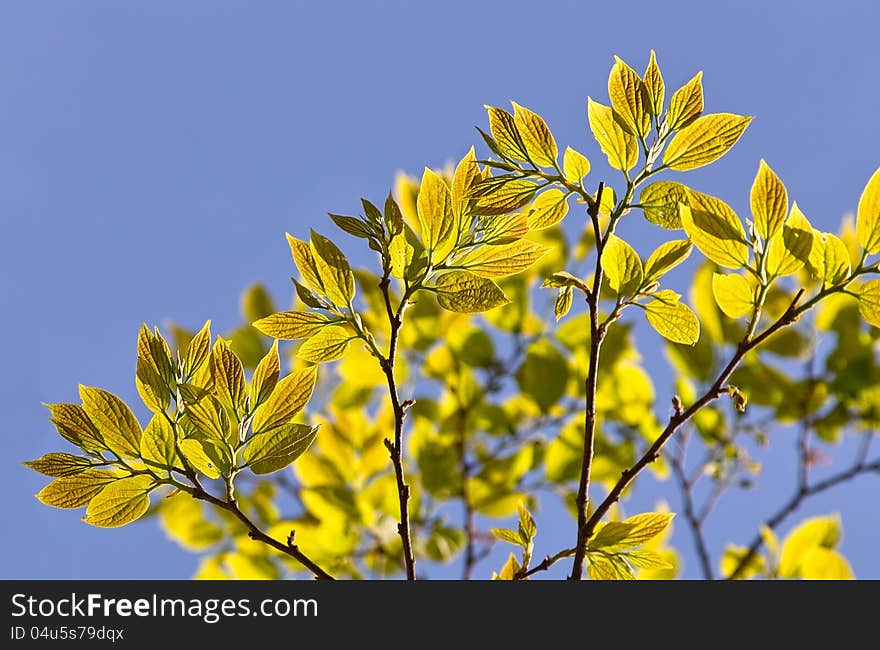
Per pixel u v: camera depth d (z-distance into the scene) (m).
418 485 2.74
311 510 2.70
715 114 2.30
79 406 2.29
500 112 2.32
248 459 2.30
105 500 2.29
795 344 2.77
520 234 2.32
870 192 2.29
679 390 2.79
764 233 2.30
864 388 2.76
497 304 2.30
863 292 2.29
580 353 2.77
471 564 2.69
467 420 2.77
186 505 2.72
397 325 2.30
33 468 2.28
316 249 2.31
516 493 2.74
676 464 2.75
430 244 2.31
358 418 2.75
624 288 2.33
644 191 2.31
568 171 2.31
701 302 2.77
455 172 2.31
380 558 2.70
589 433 2.30
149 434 2.29
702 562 2.69
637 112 2.30
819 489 2.75
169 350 2.30
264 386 2.30
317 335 2.31
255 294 2.80
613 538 2.32
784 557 2.65
